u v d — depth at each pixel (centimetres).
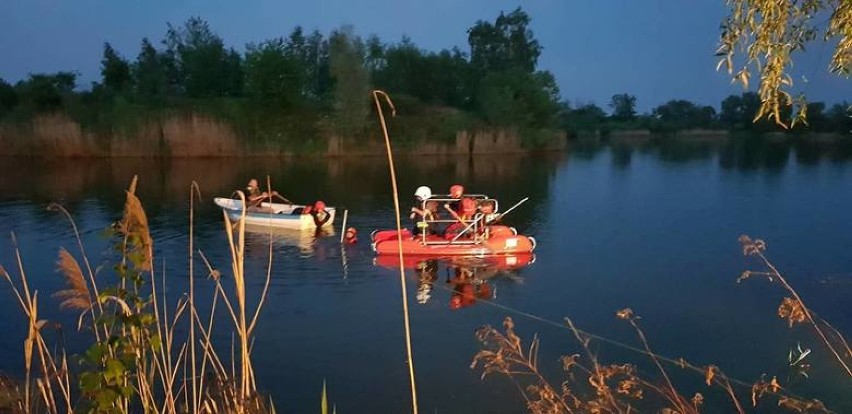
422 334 1020
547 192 2781
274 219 1905
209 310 1117
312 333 1020
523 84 5181
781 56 423
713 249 1636
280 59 4422
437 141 4709
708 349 955
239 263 424
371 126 4606
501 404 774
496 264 1487
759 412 748
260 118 4425
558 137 5334
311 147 4366
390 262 1497
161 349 433
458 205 1675
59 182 2898
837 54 422
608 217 2139
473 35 6825
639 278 1366
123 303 397
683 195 2656
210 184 2888
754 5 424
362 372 873
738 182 3080
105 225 1906
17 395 523
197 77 5347
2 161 3775
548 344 978
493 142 4831
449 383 834
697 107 8556
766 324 1062
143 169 3475
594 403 570
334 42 4447
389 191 2775
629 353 941
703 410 756
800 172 3525
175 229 1872
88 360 414
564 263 1497
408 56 5819
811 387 808
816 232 1833
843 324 1054
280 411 761
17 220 1984
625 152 5338
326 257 1541
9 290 1227
